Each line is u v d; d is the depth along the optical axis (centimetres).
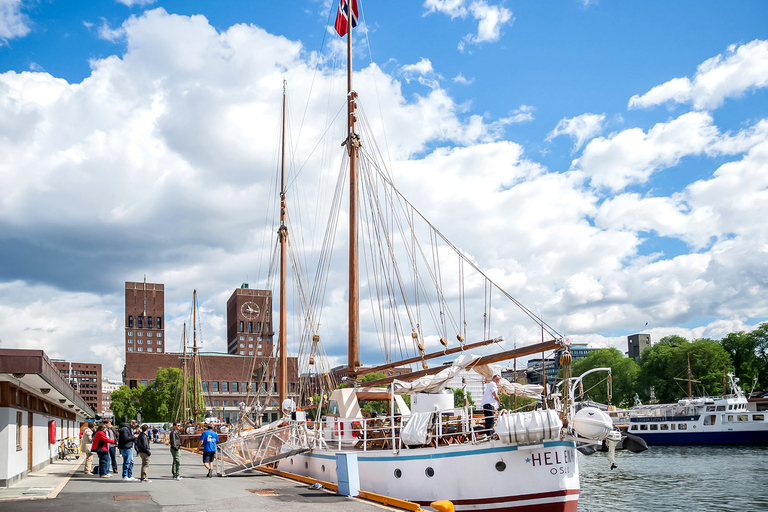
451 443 2127
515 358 2195
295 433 3025
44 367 1903
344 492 2073
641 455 7106
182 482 2469
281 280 5122
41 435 2958
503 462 1928
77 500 1864
